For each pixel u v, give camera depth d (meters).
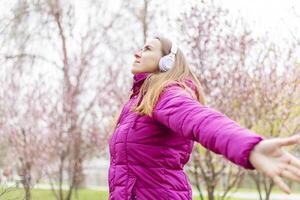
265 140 1.47
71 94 9.62
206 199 11.09
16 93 9.91
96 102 9.91
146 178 2.24
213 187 6.84
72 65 10.00
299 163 1.38
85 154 9.76
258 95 6.88
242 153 1.48
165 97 2.10
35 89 9.88
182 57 2.55
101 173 23.83
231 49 6.95
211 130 1.68
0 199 6.01
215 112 1.77
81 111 9.73
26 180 7.57
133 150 2.25
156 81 2.35
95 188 20.27
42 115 9.55
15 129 9.19
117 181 2.29
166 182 2.25
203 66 6.83
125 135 2.29
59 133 9.37
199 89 2.47
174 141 2.28
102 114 9.88
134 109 2.33
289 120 7.08
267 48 7.07
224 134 1.61
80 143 9.58
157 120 2.13
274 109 6.83
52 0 10.57
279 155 1.43
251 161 1.47
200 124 1.75
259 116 6.86
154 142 2.25
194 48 6.86
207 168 7.03
